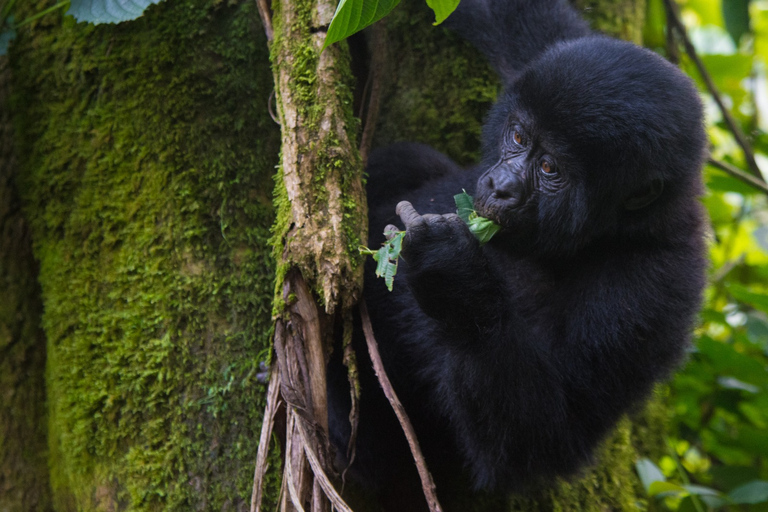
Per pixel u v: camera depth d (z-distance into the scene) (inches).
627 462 208.5
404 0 211.0
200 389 163.5
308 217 135.4
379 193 201.0
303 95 140.9
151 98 171.8
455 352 155.3
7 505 186.4
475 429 159.5
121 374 165.2
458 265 148.9
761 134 303.3
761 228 287.3
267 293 169.5
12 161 190.5
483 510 190.7
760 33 351.3
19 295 192.9
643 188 153.6
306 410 133.0
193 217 169.0
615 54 156.9
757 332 248.5
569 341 161.8
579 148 153.3
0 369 191.3
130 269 168.2
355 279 138.7
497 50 204.2
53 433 181.2
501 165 166.2
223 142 172.4
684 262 163.8
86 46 175.6
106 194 172.6
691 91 159.6
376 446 182.4
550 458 159.3
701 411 266.1
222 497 159.3
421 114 211.8
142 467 160.9
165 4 172.4
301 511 124.5
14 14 183.6
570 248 163.6
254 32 174.2
